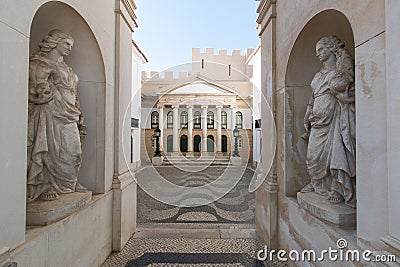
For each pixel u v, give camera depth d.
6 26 1.96
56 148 2.94
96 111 3.96
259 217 4.92
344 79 2.80
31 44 3.42
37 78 2.79
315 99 3.22
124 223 4.43
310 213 3.12
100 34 3.80
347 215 2.64
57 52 3.08
